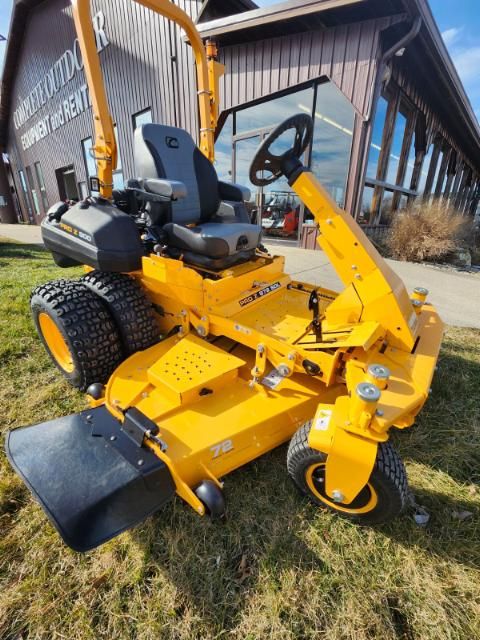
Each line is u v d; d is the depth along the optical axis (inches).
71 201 108.8
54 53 458.0
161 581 55.6
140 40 327.9
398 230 276.1
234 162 310.7
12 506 67.0
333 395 80.2
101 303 92.9
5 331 131.0
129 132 386.0
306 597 53.9
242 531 63.5
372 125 233.0
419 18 199.8
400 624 51.5
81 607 51.9
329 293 107.6
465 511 68.4
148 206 107.0
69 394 98.8
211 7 271.1
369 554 60.4
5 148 751.1
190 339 89.1
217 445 64.6
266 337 79.1
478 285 206.8
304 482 66.6
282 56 248.4
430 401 101.2
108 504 55.2
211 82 118.9
